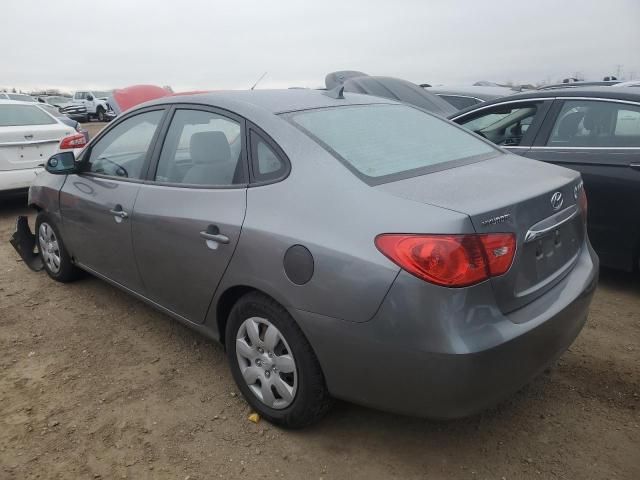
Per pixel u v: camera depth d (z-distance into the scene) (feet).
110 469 8.09
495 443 8.44
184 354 11.28
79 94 110.42
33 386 10.23
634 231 13.23
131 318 12.94
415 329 6.73
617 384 9.84
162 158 10.63
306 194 7.89
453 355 6.60
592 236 13.91
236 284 8.61
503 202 7.19
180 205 9.66
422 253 6.66
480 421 8.96
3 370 10.81
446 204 6.98
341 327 7.25
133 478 7.91
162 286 10.51
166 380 10.34
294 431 8.78
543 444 8.38
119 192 11.28
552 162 14.39
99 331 12.34
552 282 8.07
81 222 12.65
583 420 8.89
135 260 11.01
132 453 8.40
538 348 7.42
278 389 8.47
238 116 9.29
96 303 13.80
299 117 9.09
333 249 7.26
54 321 12.87
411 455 8.22
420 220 6.84
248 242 8.27
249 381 8.98
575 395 9.55
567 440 8.44
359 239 7.12
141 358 11.16
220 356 11.18
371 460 8.13
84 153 13.01
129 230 10.85
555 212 8.07
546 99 15.05
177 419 9.18
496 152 10.06
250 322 8.68
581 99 14.35
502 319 7.04
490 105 16.43
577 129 14.28
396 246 6.82
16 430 8.98
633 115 13.39
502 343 6.83
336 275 7.20
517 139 15.57
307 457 8.22
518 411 9.17
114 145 12.12
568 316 7.95
